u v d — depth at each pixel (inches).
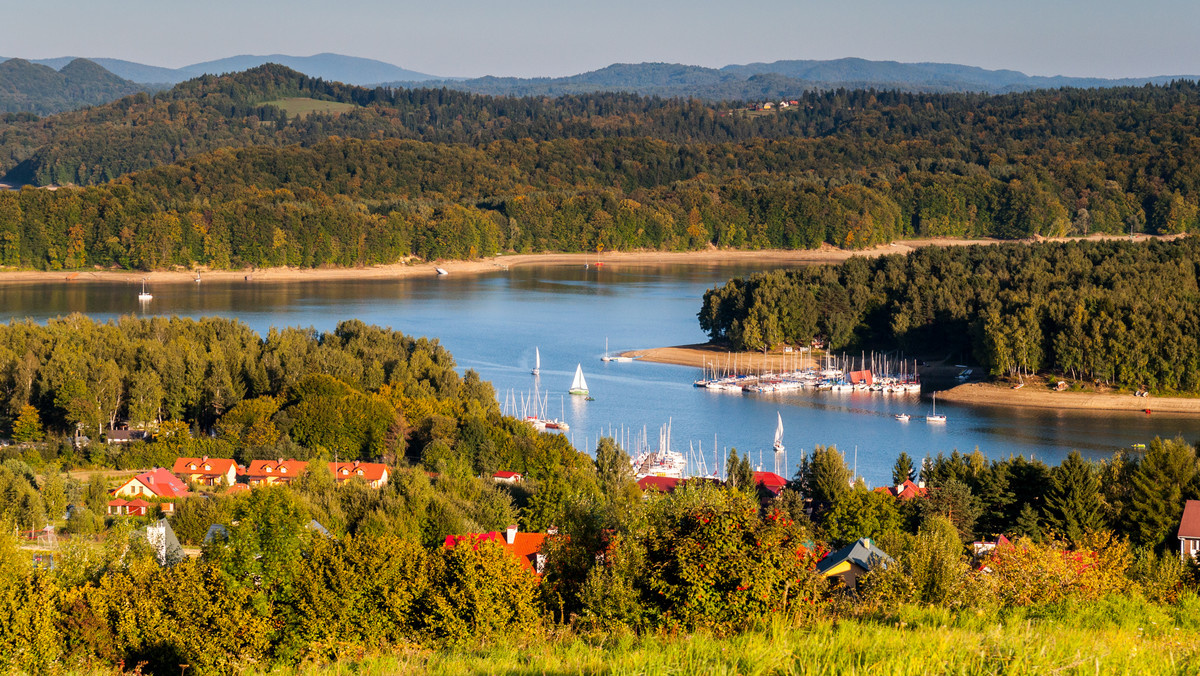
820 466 6323.8
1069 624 2015.3
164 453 7785.4
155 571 3523.6
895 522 5733.3
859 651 1528.1
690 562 2470.5
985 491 6146.7
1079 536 5295.3
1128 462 6520.7
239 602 3294.8
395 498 5841.5
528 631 2856.8
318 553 3435.0
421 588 3233.3
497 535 4972.9
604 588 2657.5
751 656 1523.1
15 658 2977.4
